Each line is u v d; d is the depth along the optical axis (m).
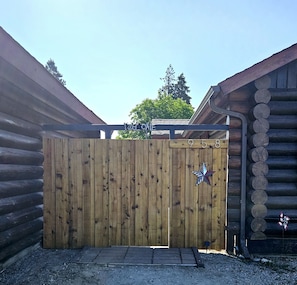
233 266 3.47
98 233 4.07
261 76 3.89
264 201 3.95
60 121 5.09
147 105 32.12
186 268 3.35
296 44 3.88
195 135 8.60
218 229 4.03
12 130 3.43
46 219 4.11
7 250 3.28
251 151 3.97
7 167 3.29
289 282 3.06
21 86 3.46
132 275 3.12
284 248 3.99
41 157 4.19
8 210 3.24
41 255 3.79
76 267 3.31
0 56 2.57
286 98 4.05
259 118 3.95
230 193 4.04
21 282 2.94
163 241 4.04
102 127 4.16
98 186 4.08
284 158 4.07
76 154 4.10
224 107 4.54
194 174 4.04
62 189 4.10
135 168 4.07
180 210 4.04
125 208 4.07
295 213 4.02
